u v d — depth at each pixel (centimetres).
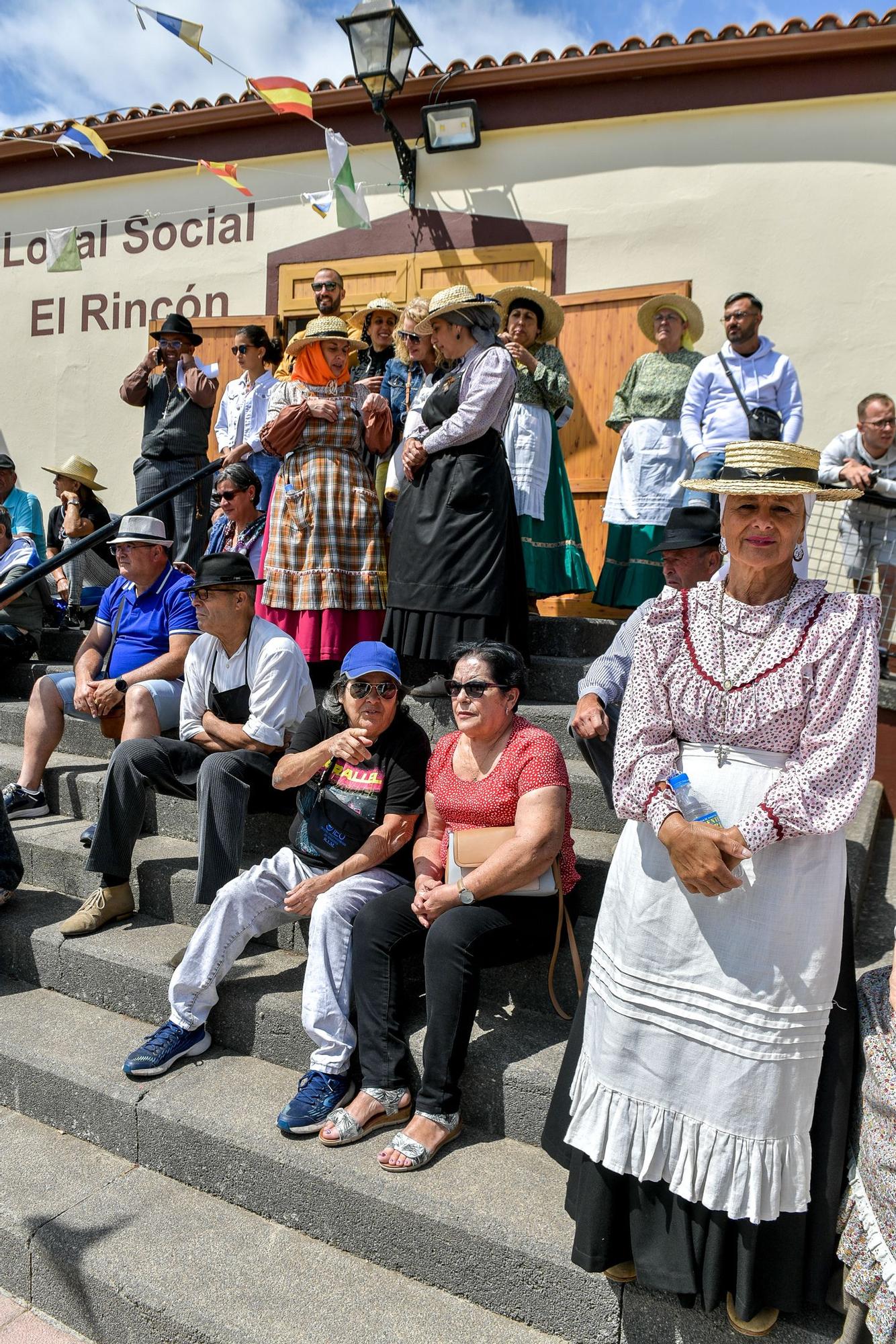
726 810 177
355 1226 224
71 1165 260
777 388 446
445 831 270
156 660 377
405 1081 249
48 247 604
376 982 250
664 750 184
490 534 351
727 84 544
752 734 176
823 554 434
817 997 174
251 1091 262
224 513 473
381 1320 205
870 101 522
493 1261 207
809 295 538
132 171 693
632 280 571
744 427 444
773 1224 178
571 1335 201
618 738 189
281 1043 276
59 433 736
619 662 291
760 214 544
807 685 172
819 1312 188
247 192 580
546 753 253
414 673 409
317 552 399
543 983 269
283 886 289
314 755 278
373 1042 248
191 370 543
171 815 378
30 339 740
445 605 351
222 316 678
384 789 276
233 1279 217
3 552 530
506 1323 206
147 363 561
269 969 299
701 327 514
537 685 413
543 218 589
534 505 442
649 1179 180
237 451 489
